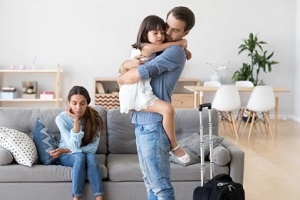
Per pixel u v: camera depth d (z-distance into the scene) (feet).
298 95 27.61
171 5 26.86
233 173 11.25
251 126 21.70
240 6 27.37
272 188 13.75
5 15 26.07
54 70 25.79
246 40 26.66
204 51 27.43
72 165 10.89
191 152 11.38
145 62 7.19
